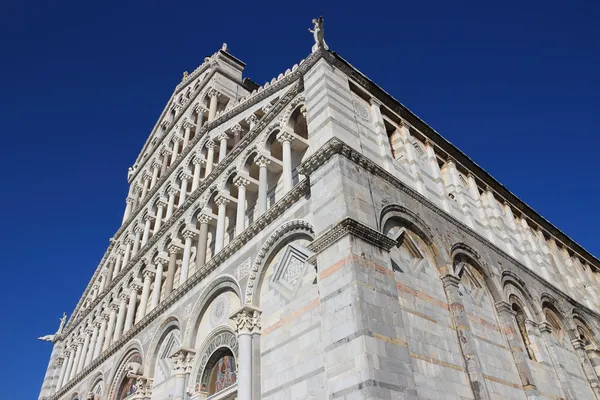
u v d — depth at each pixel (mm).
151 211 35344
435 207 19703
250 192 25266
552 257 30000
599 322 28594
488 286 20266
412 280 16297
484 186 26781
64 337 42969
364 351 11781
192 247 28812
